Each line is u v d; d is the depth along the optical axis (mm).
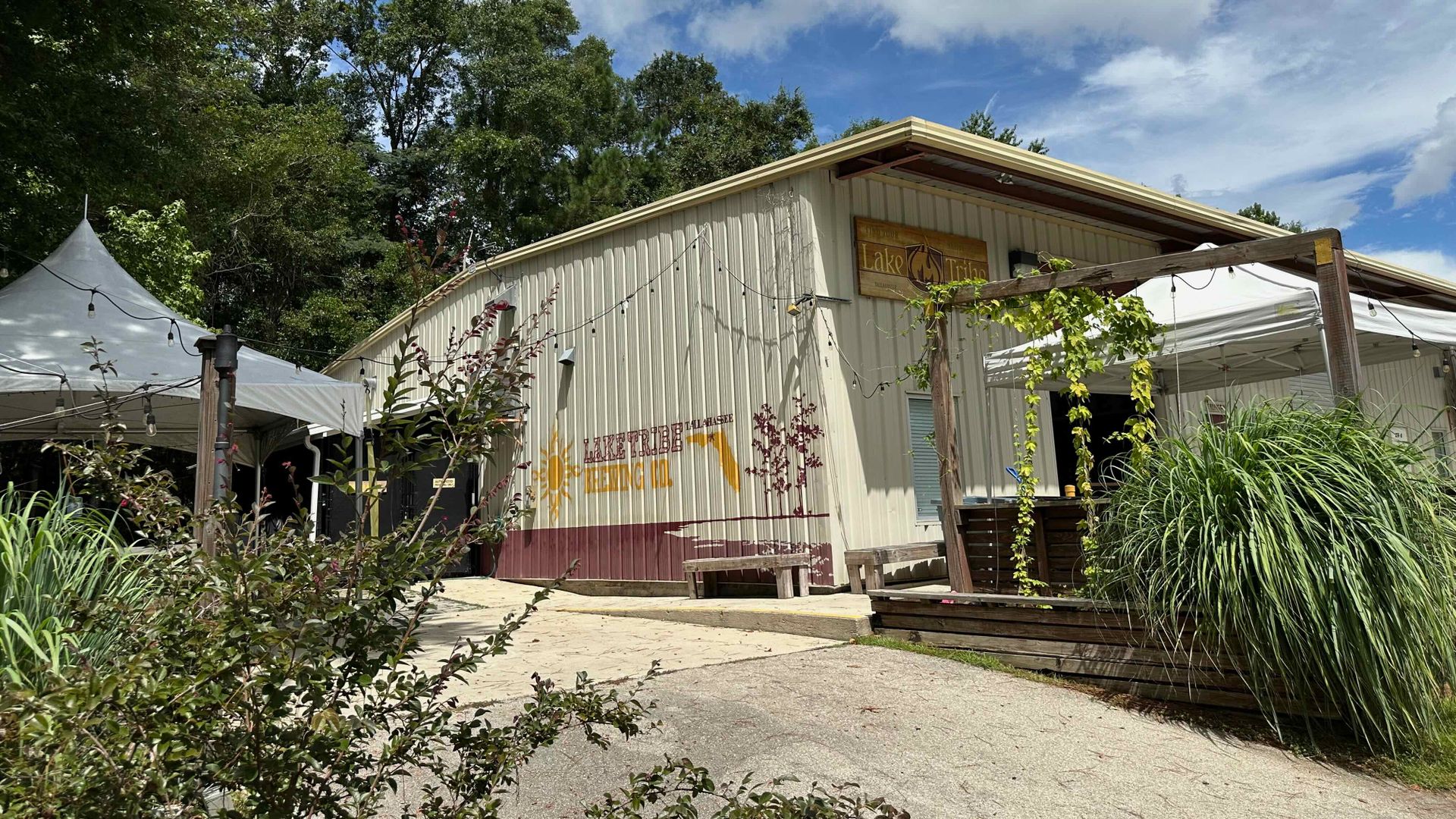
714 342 9758
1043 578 6566
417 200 27750
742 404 9406
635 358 10672
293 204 22984
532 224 26016
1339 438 4734
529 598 10484
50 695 1713
